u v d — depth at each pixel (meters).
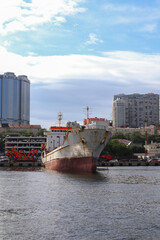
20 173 104.06
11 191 59.44
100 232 34.81
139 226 36.66
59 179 80.44
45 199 51.25
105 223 37.72
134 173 105.19
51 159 120.25
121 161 191.62
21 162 168.62
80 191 59.25
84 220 38.94
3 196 54.06
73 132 96.12
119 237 33.38
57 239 32.94
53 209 44.34
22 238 33.28
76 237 33.44
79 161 98.00
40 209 44.41
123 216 40.62
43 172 107.25
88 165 94.88
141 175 96.19
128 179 81.94
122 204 47.34
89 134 91.69
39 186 66.50
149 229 35.66
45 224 37.50
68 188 63.31
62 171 106.75
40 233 34.62
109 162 173.12
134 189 62.12
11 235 34.12
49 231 35.19
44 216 40.78
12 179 81.81
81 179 80.31
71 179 80.19
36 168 138.75
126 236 33.66
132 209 44.19
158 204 47.38
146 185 68.75
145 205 46.72
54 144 134.38
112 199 51.12
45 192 58.19
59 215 41.19
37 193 57.06
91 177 85.69
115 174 99.06
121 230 35.38
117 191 59.41
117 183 72.00
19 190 60.69
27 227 36.53
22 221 38.72
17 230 35.56
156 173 105.75
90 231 35.09
